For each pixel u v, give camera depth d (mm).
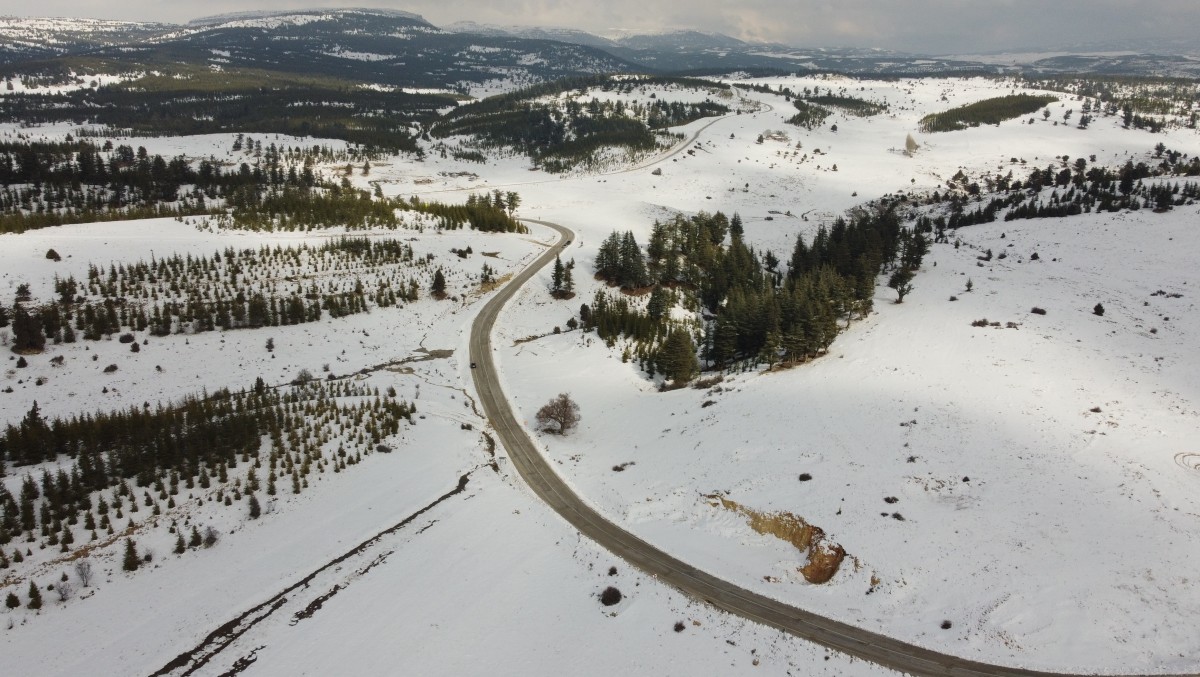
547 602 48594
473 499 61031
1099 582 45125
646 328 109125
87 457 56562
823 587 49344
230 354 90750
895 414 70688
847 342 95688
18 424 70188
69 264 102250
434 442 71062
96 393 78500
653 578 51625
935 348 86438
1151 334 85750
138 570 46688
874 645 43500
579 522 60312
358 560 50531
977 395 72125
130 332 91062
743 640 44688
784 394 81000
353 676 40438
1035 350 81188
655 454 72938
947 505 54719
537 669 42406
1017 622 43375
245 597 45469
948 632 43719
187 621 42875
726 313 101625
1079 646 41219
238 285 105875
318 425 69812
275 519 54156
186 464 59719
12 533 48219
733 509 59375
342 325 102625
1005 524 51500
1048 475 56531
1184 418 64375
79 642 40156
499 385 90938
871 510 54812
